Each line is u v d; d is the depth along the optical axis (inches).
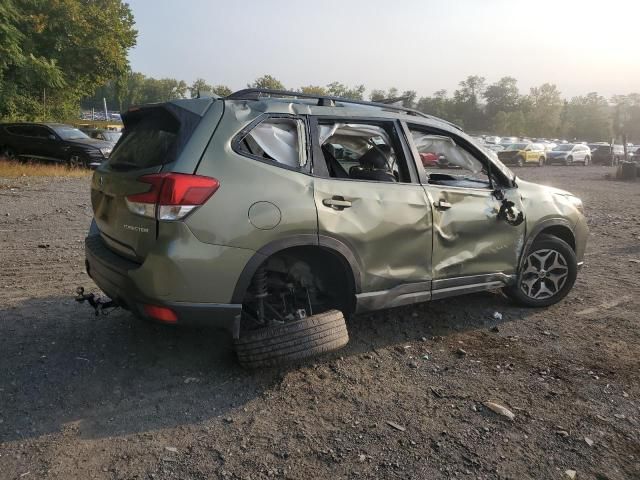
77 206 410.3
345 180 147.2
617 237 356.8
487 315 194.2
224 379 141.9
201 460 109.0
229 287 128.0
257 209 129.5
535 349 166.9
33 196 453.1
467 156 182.7
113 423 121.0
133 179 130.3
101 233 153.6
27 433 115.8
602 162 1581.0
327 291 155.0
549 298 202.1
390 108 168.1
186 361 150.7
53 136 708.7
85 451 110.8
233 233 126.6
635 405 135.0
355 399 133.9
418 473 106.9
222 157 128.7
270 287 146.4
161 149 133.3
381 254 151.3
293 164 140.0
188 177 123.3
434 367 152.9
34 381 136.6
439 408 131.0
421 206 158.6
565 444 118.0
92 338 162.7
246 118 135.3
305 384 140.6
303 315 141.1
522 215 184.9
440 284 166.2
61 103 1284.4
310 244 137.0
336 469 107.5
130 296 129.5
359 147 164.9
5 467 104.7
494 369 152.4
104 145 717.3
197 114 133.3
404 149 161.8
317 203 138.3
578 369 153.5
